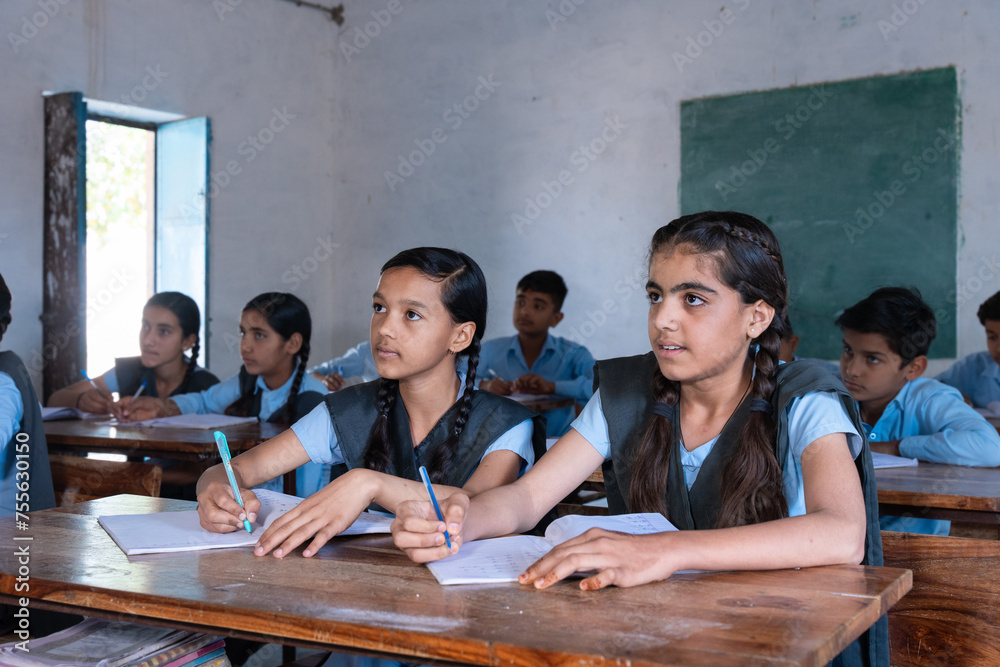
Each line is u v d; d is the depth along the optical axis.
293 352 2.77
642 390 1.32
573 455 1.32
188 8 4.67
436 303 1.43
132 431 2.50
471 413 1.49
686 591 0.88
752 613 0.81
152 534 1.13
